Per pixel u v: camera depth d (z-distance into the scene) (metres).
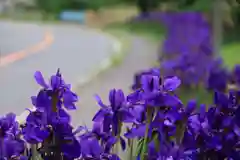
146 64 14.66
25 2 71.81
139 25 39.62
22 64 15.95
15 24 49.47
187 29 13.19
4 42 26.39
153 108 2.14
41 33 34.91
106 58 17.67
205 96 6.35
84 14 54.84
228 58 13.27
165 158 2.00
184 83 6.82
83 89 10.32
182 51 9.62
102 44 25.03
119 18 51.50
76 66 15.44
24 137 2.12
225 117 2.20
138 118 2.19
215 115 2.21
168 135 2.12
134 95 2.23
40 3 70.12
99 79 11.91
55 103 2.12
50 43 25.80
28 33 34.75
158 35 29.84
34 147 2.18
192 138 2.13
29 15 65.75
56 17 59.78
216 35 9.10
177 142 2.13
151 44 23.17
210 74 6.18
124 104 2.12
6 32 35.56
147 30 35.88
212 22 9.57
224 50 14.83
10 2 72.06
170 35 16.30
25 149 2.17
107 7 61.38
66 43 25.78
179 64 7.05
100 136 2.15
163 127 2.09
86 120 6.62
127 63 15.26
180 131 2.12
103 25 50.00
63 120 2.09
